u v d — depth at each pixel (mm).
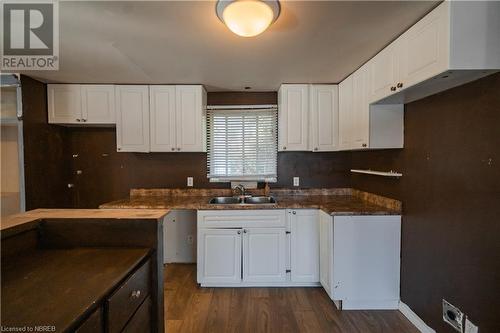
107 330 983
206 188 3307
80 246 1446
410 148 2145
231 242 2639
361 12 1525
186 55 2158
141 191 3297
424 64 1543
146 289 1381
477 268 1513
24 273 1100
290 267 2656
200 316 2215
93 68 2436
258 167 3311
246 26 1479
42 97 2824
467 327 1581
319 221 2621
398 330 2039
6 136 2611
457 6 1350
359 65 2395
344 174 3326
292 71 2561
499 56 1345
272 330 2039
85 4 1439
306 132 2979
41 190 2795
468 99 1571
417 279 2057
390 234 2287
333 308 2330
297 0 1407
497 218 1396
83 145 3277
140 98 2953
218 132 3299
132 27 1698
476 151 1517
